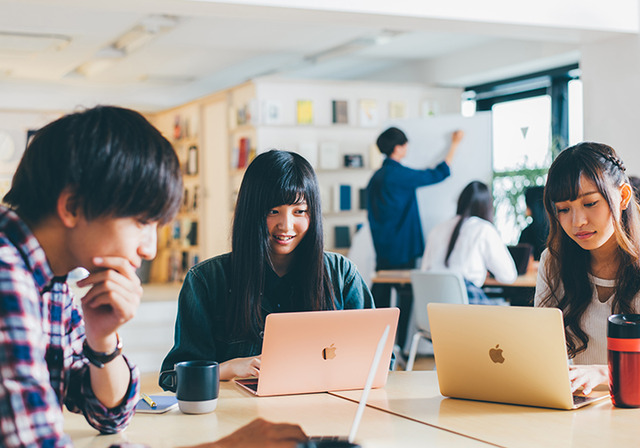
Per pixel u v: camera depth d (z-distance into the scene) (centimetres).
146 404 181
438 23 496
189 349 218
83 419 169
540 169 768
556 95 793
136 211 114
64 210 112
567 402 174
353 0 460
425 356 641
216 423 165
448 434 154
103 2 429
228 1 433
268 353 188
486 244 483
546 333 172
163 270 1047
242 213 221
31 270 113
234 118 841
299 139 796
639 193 239
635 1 537
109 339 143
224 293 225
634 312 214
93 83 1034
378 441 149
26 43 764
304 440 138
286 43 809
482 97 897
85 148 110
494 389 183
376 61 915
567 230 214
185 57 874
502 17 496
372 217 685
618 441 147
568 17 516
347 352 196
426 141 700
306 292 226
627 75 547
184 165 1002
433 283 464
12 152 1020
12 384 103
